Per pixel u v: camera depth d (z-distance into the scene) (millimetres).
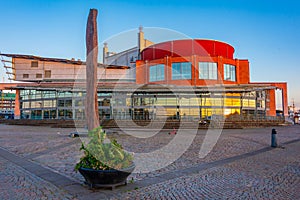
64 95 33312
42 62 33031
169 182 5145
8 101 80875
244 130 22188
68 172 5953
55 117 33562
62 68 32750
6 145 11055
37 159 7672
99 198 4105
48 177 5465
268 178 5516
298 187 4848
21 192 4449
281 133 18766
